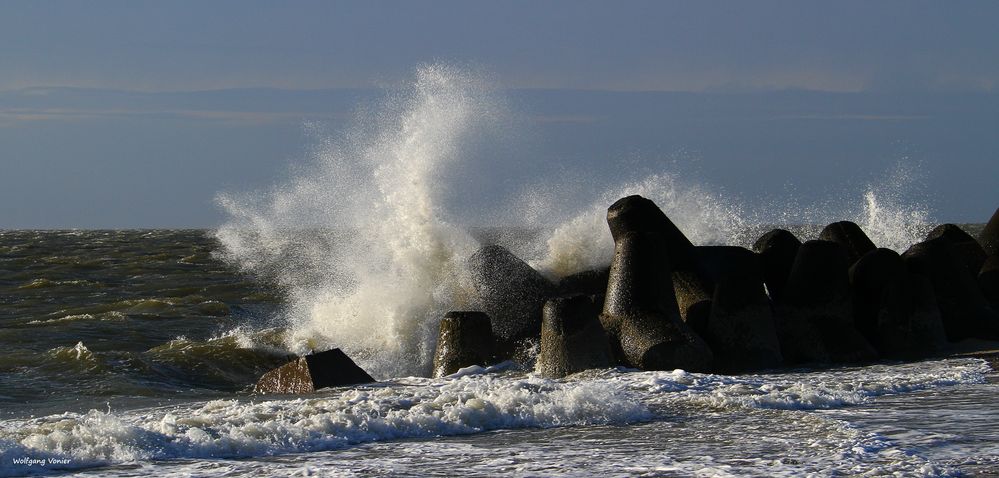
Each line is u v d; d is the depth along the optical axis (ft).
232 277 392.27
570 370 146.30
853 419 102.63
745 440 93.20
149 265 461.78
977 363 150.41
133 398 147.02
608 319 157.38
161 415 115.03
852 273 174.70
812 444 90.07
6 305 295.48
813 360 161.79
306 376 148.87
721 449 89.35
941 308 174.81
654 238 160.56
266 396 143.13
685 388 124.06
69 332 225.15
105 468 86.38
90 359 176.24
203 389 164.04
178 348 192.44
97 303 302.25
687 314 165.07
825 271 165.68
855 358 161.48
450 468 84.43
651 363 149.79
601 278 185.88
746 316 158.92
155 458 89.92
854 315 171.53
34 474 84.48
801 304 166.09
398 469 84.33
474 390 118.52
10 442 91.97
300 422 101.55
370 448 93.91
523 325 174.70
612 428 101.96
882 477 76.84
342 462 87.56
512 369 159.43
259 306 285.02
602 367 146.92
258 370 182.50
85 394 152.76
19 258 522.06
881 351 166.61
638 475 80.07
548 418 105.81
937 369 145.18
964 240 216.33
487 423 104.37
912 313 167.84
